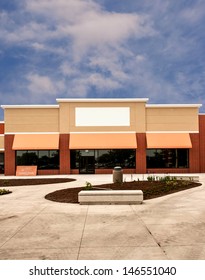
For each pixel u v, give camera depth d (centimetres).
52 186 2031
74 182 2334
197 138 3509
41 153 3462
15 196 1547
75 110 3491
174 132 3506
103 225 875
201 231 793
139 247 664
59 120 3478
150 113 3516
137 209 1126
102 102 3506
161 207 1161
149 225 866
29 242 714
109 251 641
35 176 3225
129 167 3466
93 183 2205
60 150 3441
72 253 632
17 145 3359
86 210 1120
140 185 1734
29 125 3472
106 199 1246
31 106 3475
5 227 868
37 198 1469
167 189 1623
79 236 760
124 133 3481
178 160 3497
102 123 3488
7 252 644
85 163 3466
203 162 3512
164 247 662
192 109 3538
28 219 973
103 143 3384
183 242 696
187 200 1322
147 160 3494
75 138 3428
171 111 3525
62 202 1323
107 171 3456
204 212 1052
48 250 654
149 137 3462
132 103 3516
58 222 923
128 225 869
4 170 3500
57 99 3459
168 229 815
